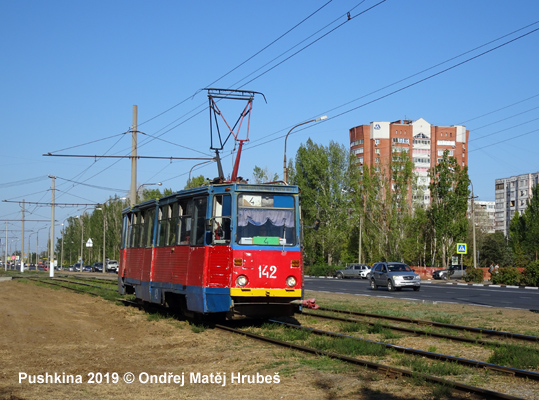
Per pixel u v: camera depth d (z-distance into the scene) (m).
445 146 117.56
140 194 90.75
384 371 9.63
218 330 15.98
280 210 16.06
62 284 42.12
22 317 19.72
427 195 115.94
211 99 23.17
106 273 84.25
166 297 19.31
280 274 15.64
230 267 15.34
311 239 73.62
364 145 115.62
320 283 52.12
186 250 17.36
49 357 12.41
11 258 151.88
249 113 23.66
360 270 65.56
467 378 9.34
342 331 15.73
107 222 98.69
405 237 73.38
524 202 138.38
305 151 73.50
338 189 72.25
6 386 9.70
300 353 11.79
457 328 15.95
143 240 22.48
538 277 45.16
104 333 16.14
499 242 87.19
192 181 69.88
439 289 40.97
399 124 114.69
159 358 12.27
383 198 75.25
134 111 33.38
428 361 10.66
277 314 16.08
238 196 15.79
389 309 22.62
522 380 9.11
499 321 18.45
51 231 59.66
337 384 9.12
